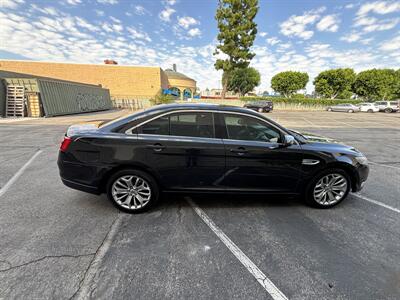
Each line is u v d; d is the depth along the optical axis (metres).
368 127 14.59
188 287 1.90
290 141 3.03
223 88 32.50
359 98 43.50
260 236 2.64
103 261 2.16
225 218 3.01
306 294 1.87
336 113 28.98
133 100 31.97
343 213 3.24
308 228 2.84
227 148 2.97
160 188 3.06
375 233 2.77
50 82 16.67
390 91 41.34
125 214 3.04
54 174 4.50
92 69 32.50
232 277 2.02
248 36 28.34
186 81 51.84
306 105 37.12
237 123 3.07
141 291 1.84
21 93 15.16
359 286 1.96
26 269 2.02
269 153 3.04
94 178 2.93
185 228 2.75
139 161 2.91
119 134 2.92
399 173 5.12
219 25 28.83
